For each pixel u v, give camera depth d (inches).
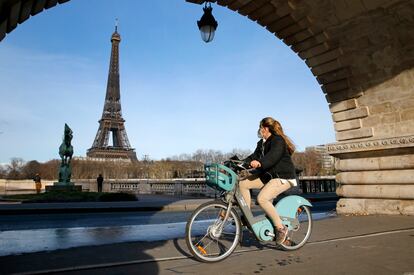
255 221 202.1
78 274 166.7
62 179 1158.3
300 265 178.7
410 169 368.2
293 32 425.7
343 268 171.8
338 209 434.9
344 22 381.4
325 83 443.5
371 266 175.5
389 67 377.4
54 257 199.5
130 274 165.5
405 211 363.9
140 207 680.4
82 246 231.3
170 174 4648.1
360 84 408.8
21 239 287.6
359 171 416.5
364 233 269.0
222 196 202.1
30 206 693.3
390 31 359.6
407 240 242.2
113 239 278.1
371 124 407.2
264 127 212.2
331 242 236.5
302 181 1179.9
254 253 206.4
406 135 362.9
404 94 372.2
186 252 210.7
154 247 226.4
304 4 382.0
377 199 395.5
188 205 726.5
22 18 258.7
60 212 639.1
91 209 655.1
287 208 212.8
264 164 192.7
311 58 439.2
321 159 4997.5
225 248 203.8
